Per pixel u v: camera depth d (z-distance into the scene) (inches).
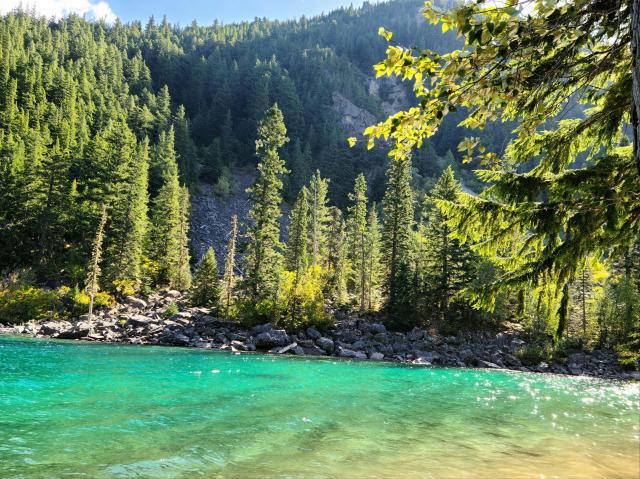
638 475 267.0
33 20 6018.7
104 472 236.2
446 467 267.7
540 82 129.3
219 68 5782.5
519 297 228.5
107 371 628.1
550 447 325.1
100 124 3444.9
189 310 1631.4
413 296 1665.8
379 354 1245.1
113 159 2470.5
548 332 1453.0
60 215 2117.4
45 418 345.4
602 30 110.7
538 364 1310.3
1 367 609.6
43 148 2642.7
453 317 1684.3
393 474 250.8
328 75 6742.1
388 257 1817.2
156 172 3213.6
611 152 199.0
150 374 619.5
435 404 497.4
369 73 7736.2
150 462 254.7
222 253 2967.5
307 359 1040.2
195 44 7209.6
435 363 1214.3
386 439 328.8
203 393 488.4
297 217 2214.6
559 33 108.8
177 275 2225.6
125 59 5300.2
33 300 1590.8
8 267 1991.9
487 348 1438.2
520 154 210.2
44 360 716.7
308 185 3971.5
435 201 231.5
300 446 300.4
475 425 392.8
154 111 4340.6
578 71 138.7
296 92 5920.3
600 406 533.6
